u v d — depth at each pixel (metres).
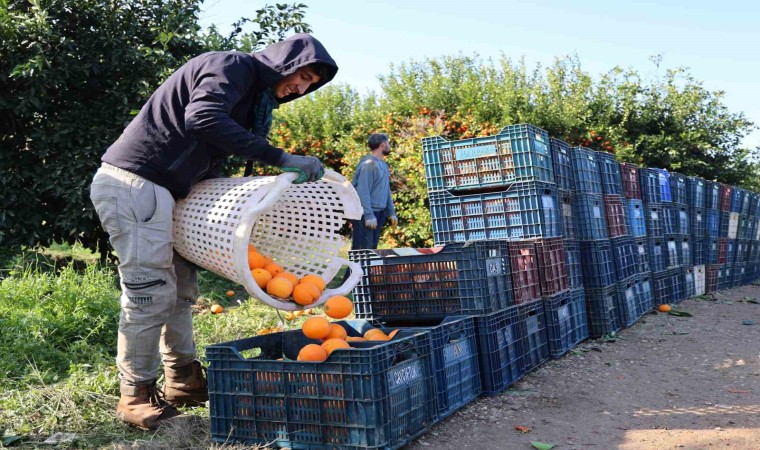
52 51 7.91
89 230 8.10
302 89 3.66
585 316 6.44
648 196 8.50
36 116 8.35
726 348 5.88
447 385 3.97
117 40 8.18
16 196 7.87
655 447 3.42
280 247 4.06
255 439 3.34
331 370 3.19
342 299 3.85
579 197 6.59
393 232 12.45
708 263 10.69
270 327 6.06
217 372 3.46
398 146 13.17
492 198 5.61
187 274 3.92
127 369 3.60
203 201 3.55
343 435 3.16
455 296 4.56
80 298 5.62
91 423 3.72
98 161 7.98
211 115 3.25
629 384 4.75
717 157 17.33
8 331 4.88
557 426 3.80
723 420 3.85
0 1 7.50
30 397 3.99
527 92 14.52
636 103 16.34
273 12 9.28
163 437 3.44
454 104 14.60
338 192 3.96
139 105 8.23
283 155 3.35
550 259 5.62
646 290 8.16
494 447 3.44
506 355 4.69
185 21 8.69
